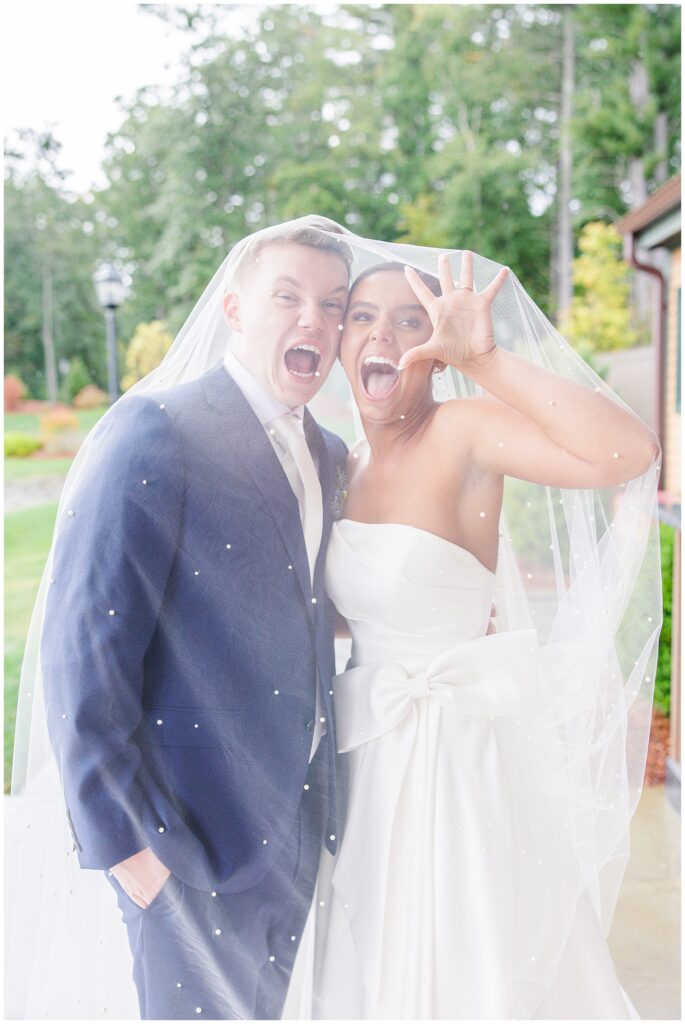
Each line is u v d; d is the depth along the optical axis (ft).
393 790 4.31
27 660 4.71
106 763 4.26
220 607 4.42
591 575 4.71
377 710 4.33
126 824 4.32
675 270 12.65
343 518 4.49
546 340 4.60
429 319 4.47
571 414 4.38
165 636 4.42
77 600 4.30
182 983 4.44
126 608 4.29
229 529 4.41
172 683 4.43
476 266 4.66
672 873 7.58
